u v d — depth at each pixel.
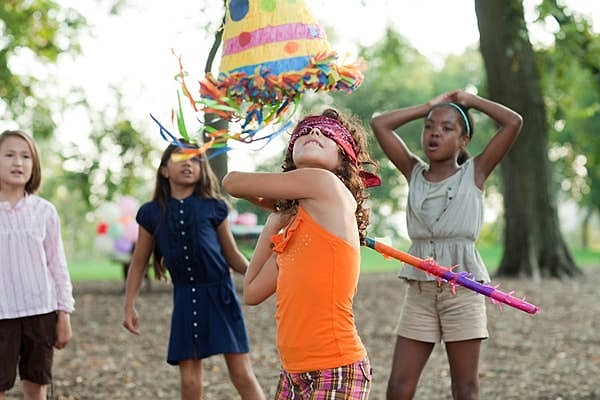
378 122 4.41
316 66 2.87
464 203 4.14
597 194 40.56
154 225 4.54
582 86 19.83
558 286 13.65
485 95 18.92
